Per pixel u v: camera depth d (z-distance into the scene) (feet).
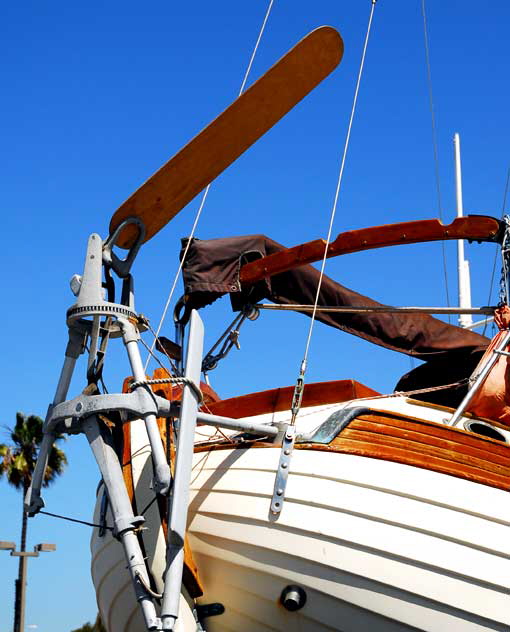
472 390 30.37
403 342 37.40
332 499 25.02
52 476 108.58
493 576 24.77
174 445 27.12
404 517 24.90
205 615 25.96
